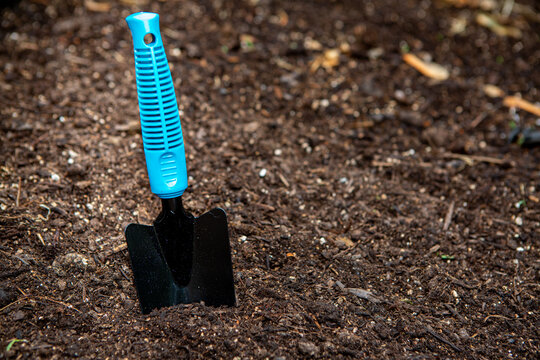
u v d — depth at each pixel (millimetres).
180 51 1371
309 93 1337
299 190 1192
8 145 1185
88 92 1278
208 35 1438
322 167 1229
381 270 1117
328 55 1425
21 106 1239
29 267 1073
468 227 1171
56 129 1215
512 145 1293
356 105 1327
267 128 1271
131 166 1185
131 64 1335
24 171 1157
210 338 1037
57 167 1169
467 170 1246
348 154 1251
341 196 1193
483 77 1425
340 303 1080
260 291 1079
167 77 1008
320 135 1275
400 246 1146
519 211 1194
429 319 1076
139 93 1009
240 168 1206
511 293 1104
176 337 1038
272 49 1420
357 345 1045
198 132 1242
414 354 1046
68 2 1495
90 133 1217
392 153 1262
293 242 1134
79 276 1077
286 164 1223
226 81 1333
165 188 1033
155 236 1055
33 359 1015
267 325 1053
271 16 1562
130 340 1035
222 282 1064
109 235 1113
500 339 1065
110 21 1438
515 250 1148
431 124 1313
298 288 1088
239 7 1578
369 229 1157
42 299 1056
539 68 1472
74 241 1101
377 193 1200
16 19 1409
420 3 1719
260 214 1157
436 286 1105
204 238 1060
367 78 1370
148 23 989
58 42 1360
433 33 1578
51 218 1115
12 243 1090
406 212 1180
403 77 1382
